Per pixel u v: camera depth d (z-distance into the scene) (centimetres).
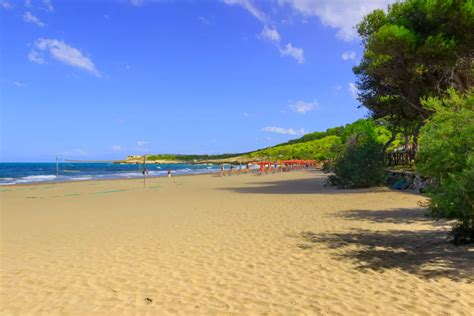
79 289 493
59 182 3328
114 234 867
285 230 888
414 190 1636
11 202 1661
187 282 519
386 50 1523
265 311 418
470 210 613
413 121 2314
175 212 1241
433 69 1638
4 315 410
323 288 490
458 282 497
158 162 14888
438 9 1444
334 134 12769
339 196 1611
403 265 585
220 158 15075
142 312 417
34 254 684
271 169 5519
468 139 623
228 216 1120
